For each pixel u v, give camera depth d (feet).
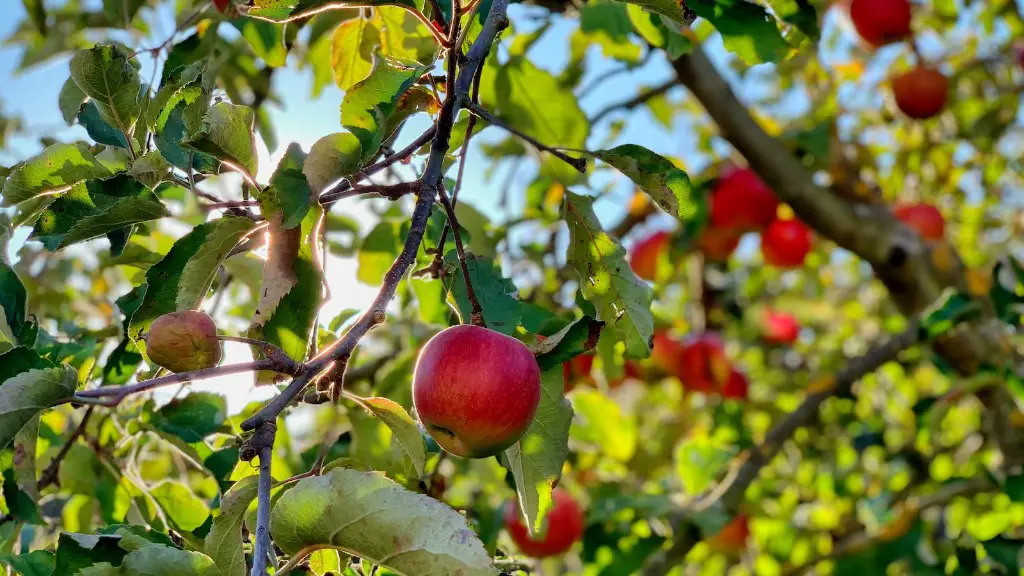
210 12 8.14
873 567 9.10
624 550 8.99
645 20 8.09
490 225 8.31
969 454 10.16
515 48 8.63
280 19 6.98
